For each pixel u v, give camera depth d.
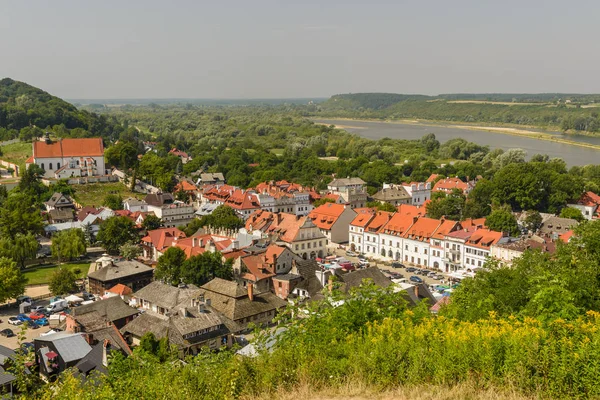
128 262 142.75
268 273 131.00
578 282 54.19
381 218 186.75
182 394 39.88
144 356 55.69
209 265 126.88
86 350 86.06
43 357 83.12
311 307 49.81
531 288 56.00
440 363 38.09
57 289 136.00
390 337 40.69
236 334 104.75
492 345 38.03
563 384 35.41
